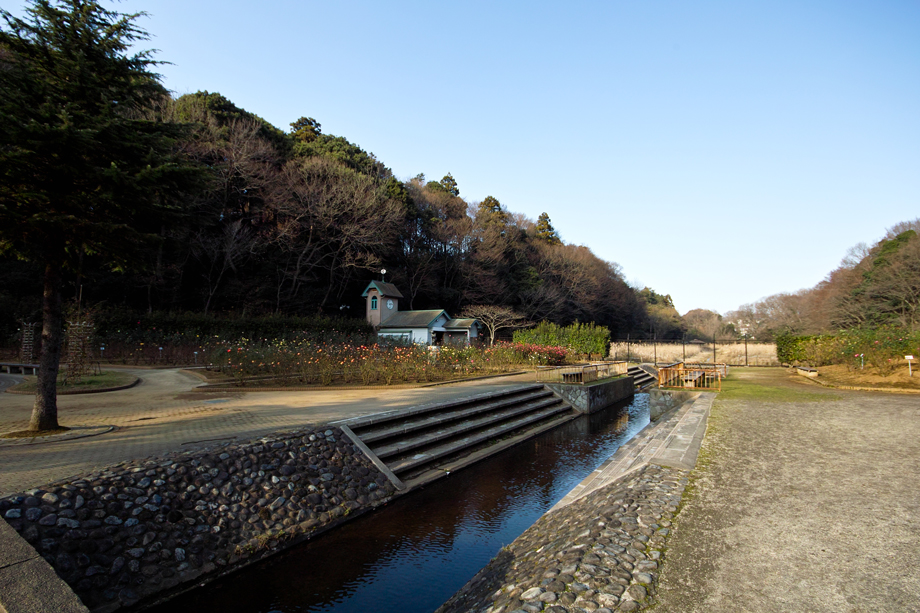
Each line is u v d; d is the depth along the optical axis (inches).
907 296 1087.0
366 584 191.5
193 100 1148.5
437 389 552.1
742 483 220.8
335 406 406.6
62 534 162.2
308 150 1427.2
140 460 213.6
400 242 1578.5
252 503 221.1
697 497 203.6
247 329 985.5
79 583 155.6
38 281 916.0
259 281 1213.1
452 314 1705.2
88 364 548.7
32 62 253.3
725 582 133.0
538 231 2285.9
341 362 629.3
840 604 119.2
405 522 250.1
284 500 231.6
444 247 1721.2
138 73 284.0
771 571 137.9
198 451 229.6
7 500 163.2
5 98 226.7
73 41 260.1
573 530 189.8
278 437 265.3
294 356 619.8
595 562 148.9
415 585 191.5
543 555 175.6
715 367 872.3
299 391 522.6
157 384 560.1
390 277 1513.3
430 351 751.1
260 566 199.8
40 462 216.8
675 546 157.6
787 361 1034.7
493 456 388.2
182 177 278.4
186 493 205.9
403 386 576.7
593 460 380.5
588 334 1300.4
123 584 164.4
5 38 242.2
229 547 198.4
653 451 319.6
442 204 1760.6
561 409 589.9
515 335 1362.0
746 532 166.1
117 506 182.7
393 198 1453.0
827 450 275.6
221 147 1071.0
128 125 265.1
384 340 1125.7
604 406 681.6
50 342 281.6
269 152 1214.3
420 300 1701.5
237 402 429.4
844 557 144.4
